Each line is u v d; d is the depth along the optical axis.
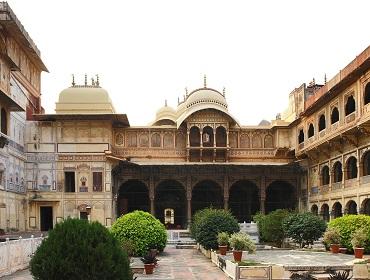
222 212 24.52
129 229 22.72
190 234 33.28
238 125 43.00
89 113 39.09
